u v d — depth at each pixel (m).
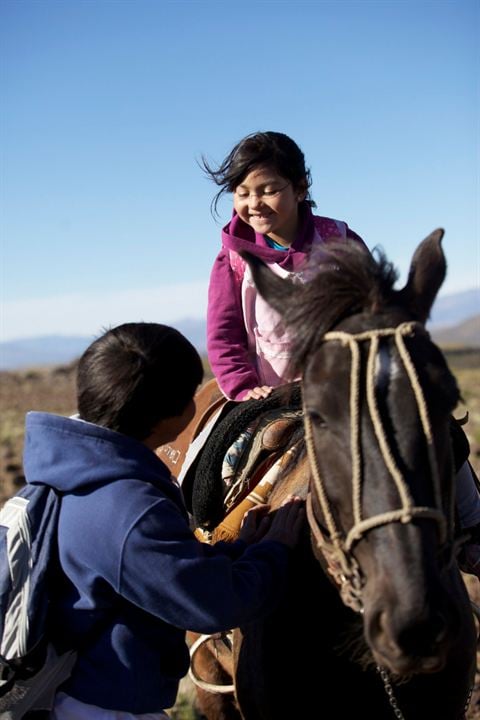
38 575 2.77
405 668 2.36
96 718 2.85
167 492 2.96
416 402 2.47
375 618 2.38
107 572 2.74
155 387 2.92
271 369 3.84
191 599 2.77
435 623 2.29
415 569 2.34
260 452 3.60
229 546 3.21
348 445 2.51
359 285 2.69
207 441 3.89
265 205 3.68
